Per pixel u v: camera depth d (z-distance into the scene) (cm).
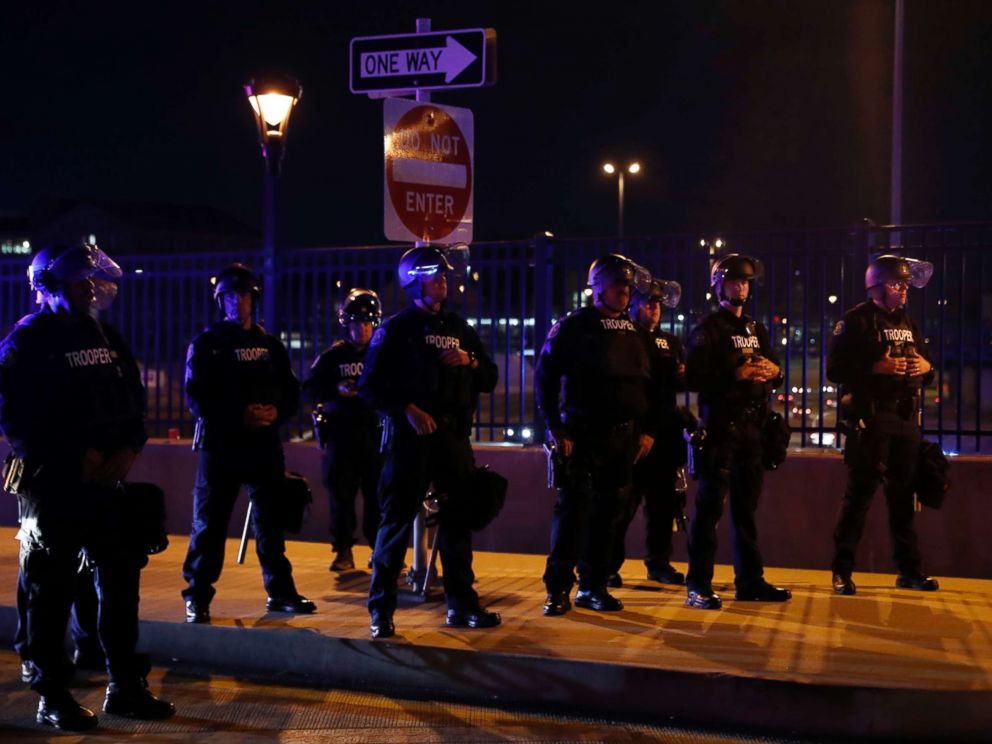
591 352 631
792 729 497
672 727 507
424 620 621
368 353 606
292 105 927
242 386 626
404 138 687
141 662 524
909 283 698
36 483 496
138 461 978
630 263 644
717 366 660
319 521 930
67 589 509
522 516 864
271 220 949
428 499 620
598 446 633
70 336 505
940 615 629
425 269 605
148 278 1007
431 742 486
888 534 777
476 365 620
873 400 687
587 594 652
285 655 591
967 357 782
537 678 538
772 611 643
